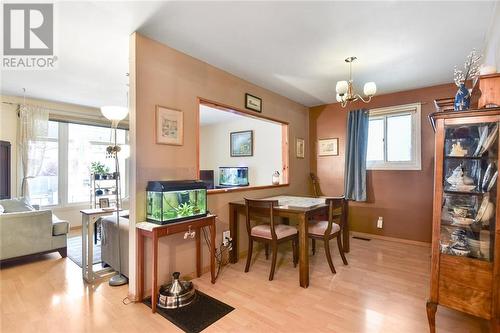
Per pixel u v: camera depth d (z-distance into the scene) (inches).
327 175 180.7
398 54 102.9
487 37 88.5
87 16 76.9
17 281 102.1
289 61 109.9
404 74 124.9
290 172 168.4
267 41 93.0
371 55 104.1
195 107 106.1
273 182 161.8
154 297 79.0
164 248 94.2
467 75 73.5
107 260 114.9
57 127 192.5
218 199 117.5
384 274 105.5
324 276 104.0
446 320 73.8
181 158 100.4
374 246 143.1
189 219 89.7
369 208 162.9
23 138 166.6
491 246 61.2
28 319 75.4
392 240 153.9
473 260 61.6
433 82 136.3
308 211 99.0
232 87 124.0
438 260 65.9
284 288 94.0
